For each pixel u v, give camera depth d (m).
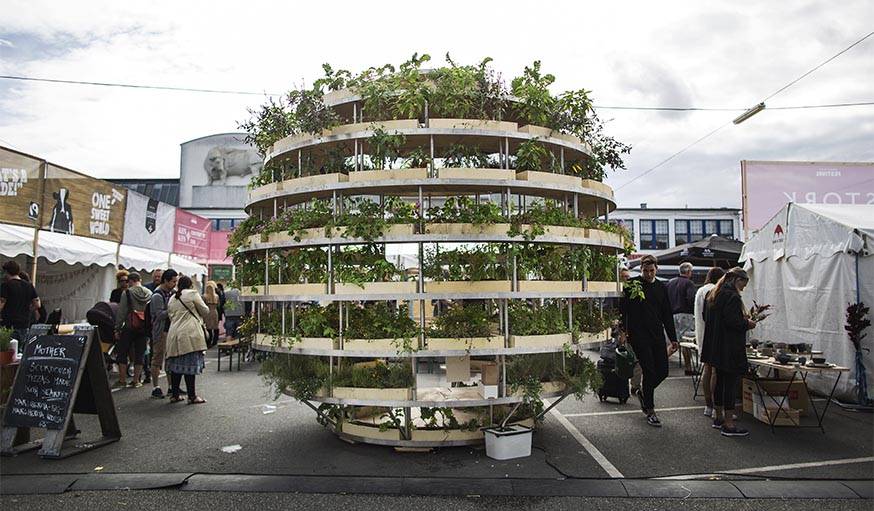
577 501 4.26
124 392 8.45
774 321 9.12
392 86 5.56
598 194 6.09
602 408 7.34
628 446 5.58
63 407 5.34
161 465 5.05
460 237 5.16
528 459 5.16
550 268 5.92
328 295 5.29
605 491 4.42
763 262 9.54
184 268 15.45
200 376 10.05
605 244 5.98
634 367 7.57
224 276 19.67
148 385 9.04
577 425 6.43
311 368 5.50
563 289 5.59
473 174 5.29
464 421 5.55
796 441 5.75
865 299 7.25
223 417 6.82
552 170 6.06
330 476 4.73
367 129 5.45
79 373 5.45
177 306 7.63
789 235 8.71
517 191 5.85
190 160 33.22
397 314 5.43
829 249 7.80
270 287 5.80
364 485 4.54
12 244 9.18
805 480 4.65
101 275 12.63
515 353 5.20
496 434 5.14
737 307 5.99
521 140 5.71
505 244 5.48
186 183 33.19
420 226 5.18
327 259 5.62
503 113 6.17
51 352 5.54
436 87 5.60
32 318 8.47
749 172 14.27
